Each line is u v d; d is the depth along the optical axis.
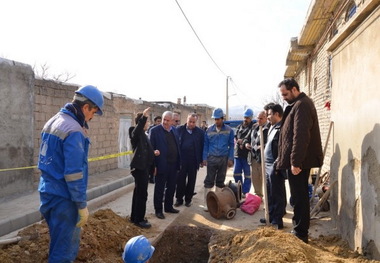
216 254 4.43
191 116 7.50
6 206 6.68
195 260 5.48
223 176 7.45
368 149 3.94
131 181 10.87
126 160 14.10
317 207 6.07
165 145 6.58
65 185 3.30
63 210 3.30
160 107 19.14
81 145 3.29
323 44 9.47
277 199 5.68
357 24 4.40
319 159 4.69
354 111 4.54
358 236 4.23
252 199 7.07
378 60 3.68
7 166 7.47
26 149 8.05
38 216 6.30
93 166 11.27
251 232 4.56
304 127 4.46
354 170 4.48
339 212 5.20
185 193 7.79
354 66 4.56
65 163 3.21
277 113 5.90
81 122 3.52
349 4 6.90
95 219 5.16
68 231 3.35
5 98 7.39
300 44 11.13
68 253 3.40
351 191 4.58
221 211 6.52
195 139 7.55
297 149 4.45
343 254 4.29
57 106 9.26
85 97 3.50
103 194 8.85
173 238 5.74
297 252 3.63
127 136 14.23
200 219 6.68
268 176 6.03
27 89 8.04
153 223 6.18
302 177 4.70
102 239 4.71
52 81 9.05
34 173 8.48
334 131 5.74
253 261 3.62
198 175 13.29
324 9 8.10
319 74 10.16
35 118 8.46
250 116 8.22
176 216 6.69
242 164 8.37
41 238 4.38
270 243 3.86
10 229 5.59
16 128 7.72
